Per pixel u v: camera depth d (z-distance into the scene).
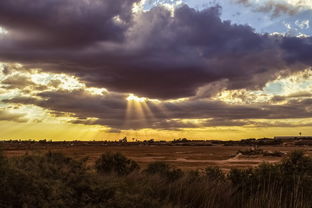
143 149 154.62
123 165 15.33
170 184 9.29
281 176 9.18
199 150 143.75
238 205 8.26
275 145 194.12
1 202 5.31
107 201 6.48
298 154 10.14
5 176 5.56
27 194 5.57
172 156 88.44
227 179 10.25
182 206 7.91
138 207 6.71
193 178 10.23
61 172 7.24
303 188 8.68
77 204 6.18
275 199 7.85
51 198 5.79
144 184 8.84
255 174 9.52
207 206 7.97
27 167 6.67
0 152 5.98
